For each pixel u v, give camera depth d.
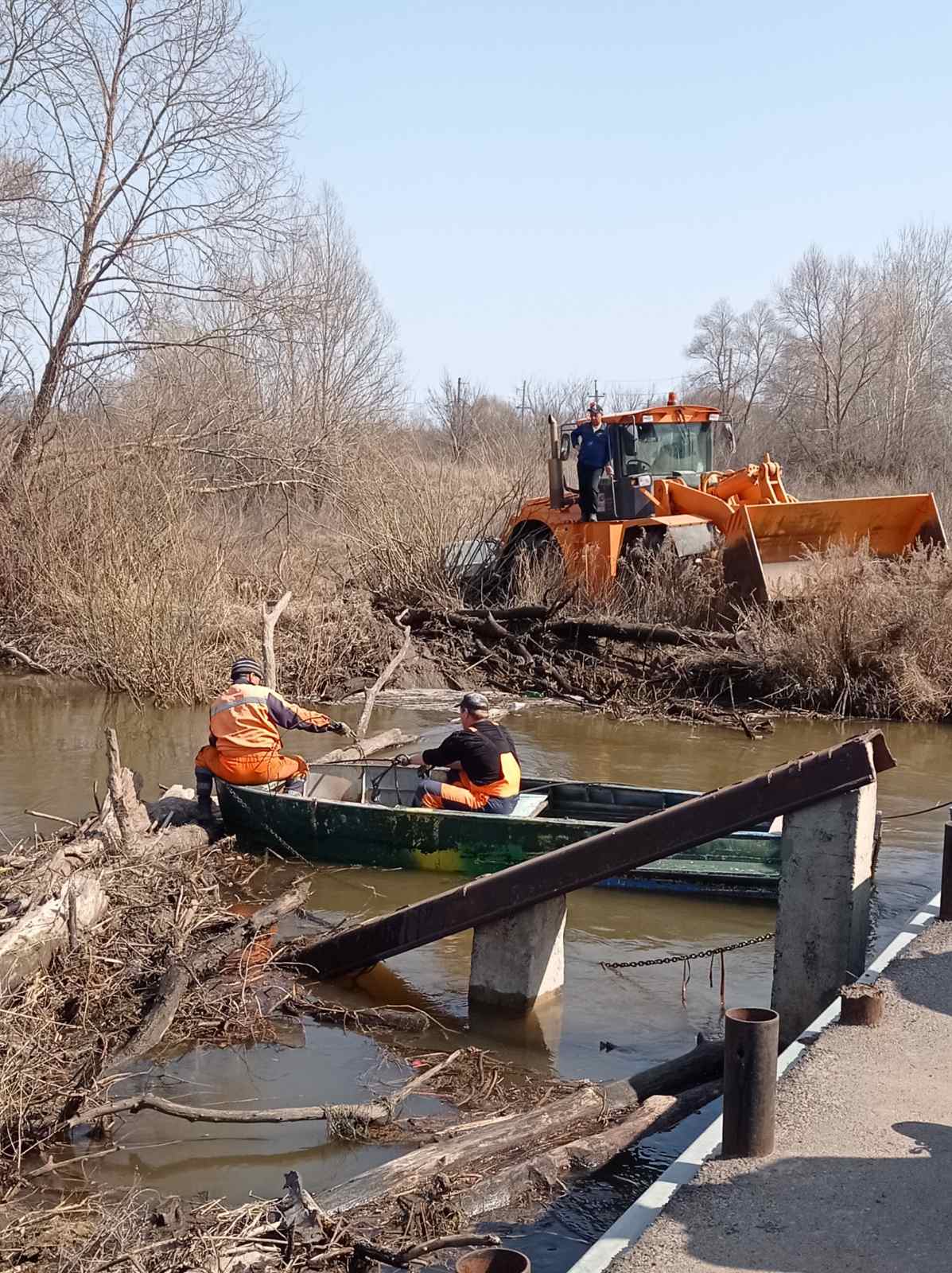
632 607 16.44
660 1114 5.18
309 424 21.02
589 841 6.26
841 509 15.98
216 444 20.19
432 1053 6.06
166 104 18.48
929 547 15.59
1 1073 5.09
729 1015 4.36
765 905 8.11
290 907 7.55
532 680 16.05
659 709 14.69
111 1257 4.06
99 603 14.78
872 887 7.32
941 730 13.77
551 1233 4.46
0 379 17.72
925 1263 3.59
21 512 16.81
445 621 17.11
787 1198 3.96
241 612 15.65
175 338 19.92
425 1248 4.12
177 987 6.22
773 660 14.77
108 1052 5.75
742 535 15.32
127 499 16.22
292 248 23.88
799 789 6.01
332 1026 6.37
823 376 50.78
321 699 15.06
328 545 19.70
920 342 50.88
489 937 6.56
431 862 8.42
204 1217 4.41
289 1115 5.17
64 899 6.56
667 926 7.79
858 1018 5.33
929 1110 4.55
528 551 18.08
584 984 6.91
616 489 17.17
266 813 8.93
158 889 7.52
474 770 8.73
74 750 12.04
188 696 14.33
